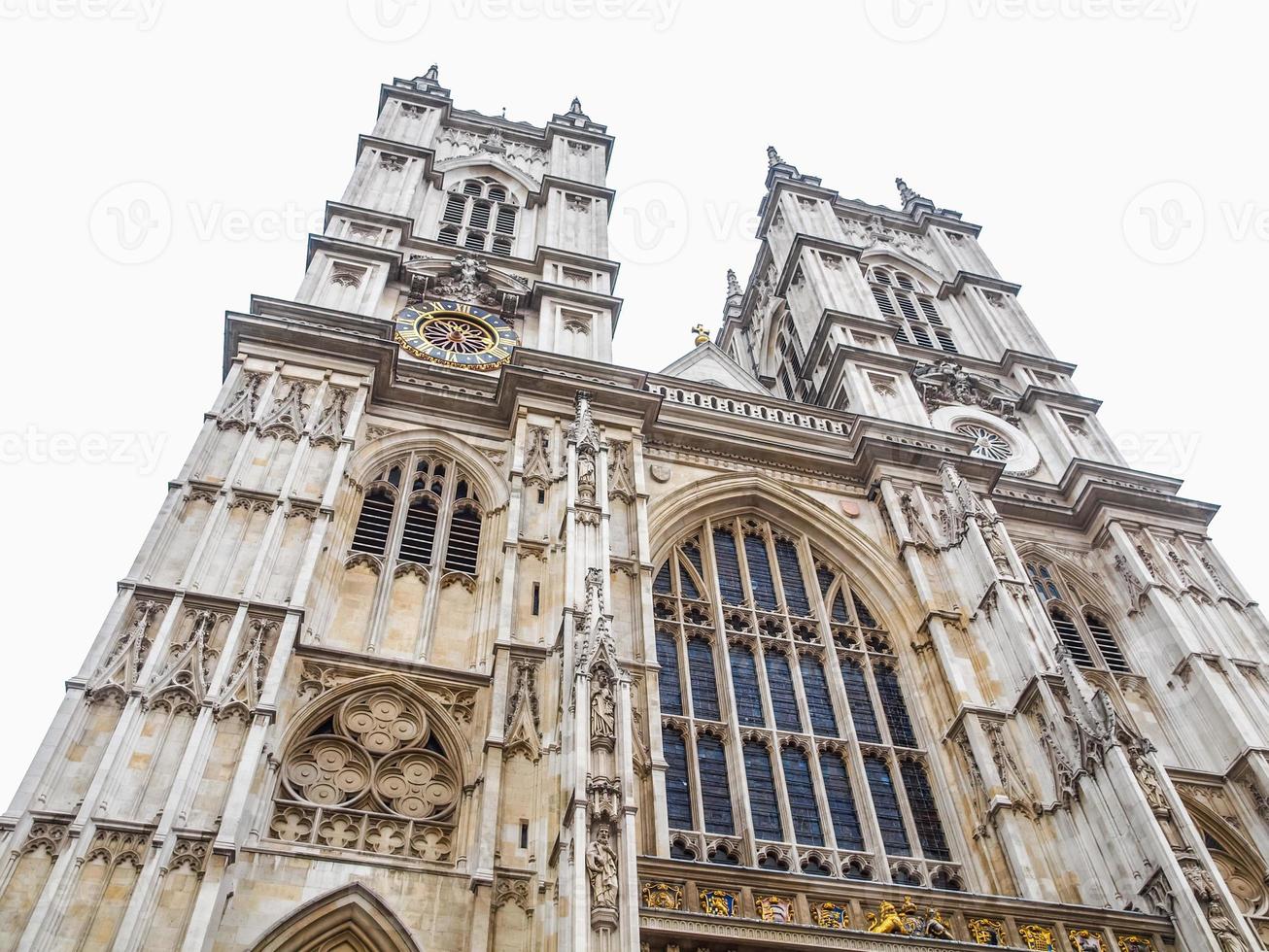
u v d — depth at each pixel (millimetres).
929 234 62969
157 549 27719
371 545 31766
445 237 48844
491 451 35750
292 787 24703
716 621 33250
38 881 20531
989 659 31719
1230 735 32188
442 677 27453
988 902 22781
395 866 22969
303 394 34531
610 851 19766
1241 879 29609
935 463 39781
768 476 38531
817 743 30469
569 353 41625
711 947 19781
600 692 22750
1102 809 25891
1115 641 37781
